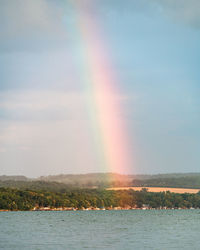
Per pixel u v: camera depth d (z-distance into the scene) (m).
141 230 150.00
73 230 148.25
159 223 199.38
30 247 96.38
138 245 101.12
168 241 110.31
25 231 141.88
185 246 99.56
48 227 163.25
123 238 118.19
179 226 176.12
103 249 93.62
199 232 141.50
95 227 165.88
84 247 96.81
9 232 137.25
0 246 98.06
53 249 93.06
